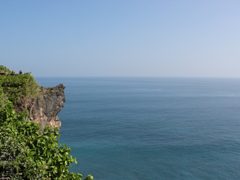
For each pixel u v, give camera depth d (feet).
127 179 115.44
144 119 293.84
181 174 123.03
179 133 216.95
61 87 73.87
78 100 518.78
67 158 27.63
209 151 162.91
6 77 51.29
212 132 223.71
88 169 125.49
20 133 25.11
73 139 186.91
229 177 121.19
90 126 242.17
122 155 149.38
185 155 152.87
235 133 221.05
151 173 122.93
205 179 118.21
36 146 25.59
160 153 155.63
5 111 25.14
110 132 215.31
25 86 52.16
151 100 551.18
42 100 58.59
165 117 312.71
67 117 297.53
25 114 27.12
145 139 191.93
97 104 449.06
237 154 157.38
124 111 362.12
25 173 22.20
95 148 162.81
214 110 391.86
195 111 376.89
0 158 20.79
